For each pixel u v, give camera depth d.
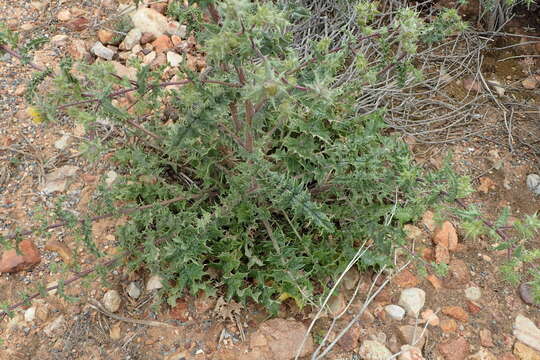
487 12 3.68
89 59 3.43
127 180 2.63
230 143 2.27
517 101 3.41
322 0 3.72
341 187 2.50
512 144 3.21
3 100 3.12
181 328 2.42
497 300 2.60
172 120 3.03
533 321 2.53
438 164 3.12
